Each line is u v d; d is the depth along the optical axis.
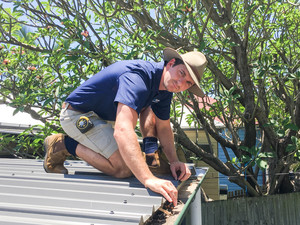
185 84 2.20
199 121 6.74
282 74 6.44
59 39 5.14
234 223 6.73
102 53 5.04
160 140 2.62
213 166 6.98
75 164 3.46
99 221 1.39
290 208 6.93
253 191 6.91
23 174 2.52
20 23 5.45
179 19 5.04
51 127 5.71
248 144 6.93
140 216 1.44
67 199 1.68
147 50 4.89
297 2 6.45
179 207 1.86
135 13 5.63
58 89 4.66
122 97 1.98
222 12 5.86
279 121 7.41
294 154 6.05
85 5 5.44
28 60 5.58
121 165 2.32
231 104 6.64
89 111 2.41
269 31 6.31
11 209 1.49
